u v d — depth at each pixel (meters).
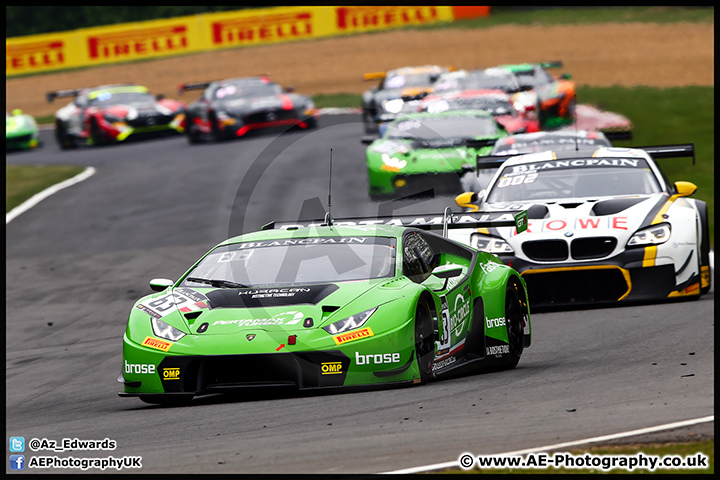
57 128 99.06
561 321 31.47
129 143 99.75
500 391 20.84
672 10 152.75
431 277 23.77
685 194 34.62
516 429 17.03
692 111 85.38
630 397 19.22
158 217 61.75
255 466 15.55
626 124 81.06
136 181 75.88
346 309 21.30
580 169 36.53
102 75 164.75
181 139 98.50
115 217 63.06
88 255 52.44
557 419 17.59
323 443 16.89
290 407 20.22
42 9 193.38
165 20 172.25
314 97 128.38
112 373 28.22
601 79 111.44
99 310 39.78
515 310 26.12
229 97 89.81
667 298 33.00
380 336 20.91
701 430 15.88
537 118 62.94
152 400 22.06
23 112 146.00
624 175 36.03
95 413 22.06
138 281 45.16
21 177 82.06
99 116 95.81
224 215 60.00
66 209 66.94
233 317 21.47
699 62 116.38
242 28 173.12
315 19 173.50
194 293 22.64
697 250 33.19
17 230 61.34
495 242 33.38
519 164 37.38
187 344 21.05
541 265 32.72
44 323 38.00
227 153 84.00
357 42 166.12
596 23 152.38
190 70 161.38
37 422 21.50
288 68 153.00
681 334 26.97
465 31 162.38
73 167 85.62
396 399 20.27
